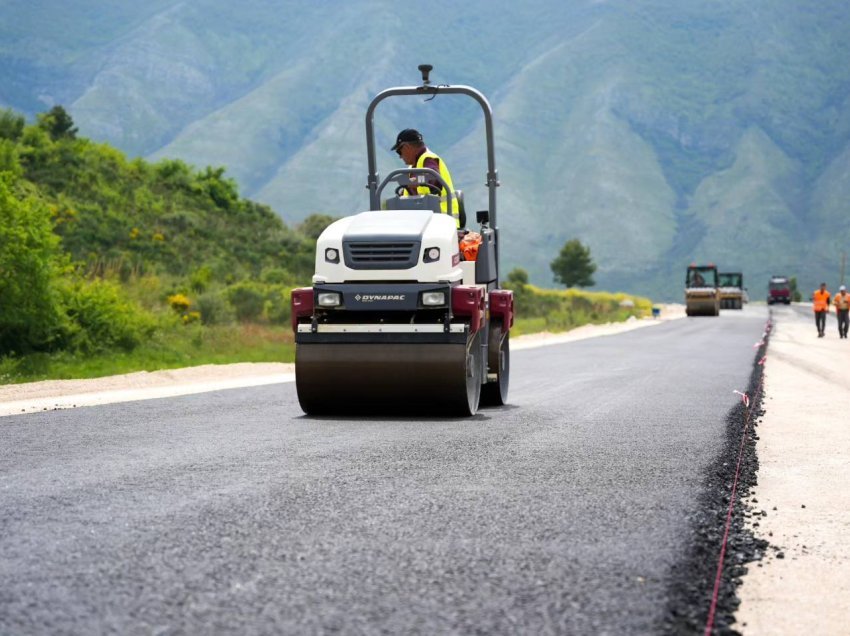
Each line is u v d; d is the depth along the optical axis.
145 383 22.89
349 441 11.21
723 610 5.30
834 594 5.88
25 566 5.75
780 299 152.38
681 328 61.19
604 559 6.08
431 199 14.30
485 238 14.68
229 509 7.38
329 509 7.41
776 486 9.42
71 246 61.88
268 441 11.22
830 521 7.87
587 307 98.56
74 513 7.21
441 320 13.58
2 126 77.75
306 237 84.44
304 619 4.85
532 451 10.55
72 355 31.17
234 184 89.69
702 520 7.36
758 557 6.55
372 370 13.33
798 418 15.34
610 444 11.25
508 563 5.93
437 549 6.25
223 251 72.31
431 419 13.55
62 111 85.50
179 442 11.18
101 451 10.47
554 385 20.22
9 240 30.42
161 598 5.16
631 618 4.95
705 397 17.73
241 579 5.53
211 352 36.09
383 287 13.27
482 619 4.89
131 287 55.44
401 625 4.78
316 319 13.61
